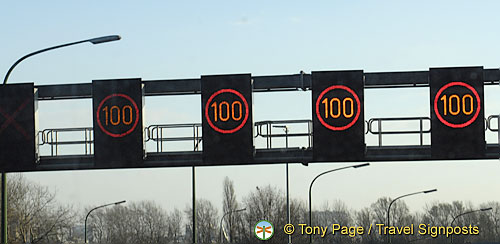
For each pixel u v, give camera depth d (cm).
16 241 8544
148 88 2841
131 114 2767
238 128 2697
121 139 2773
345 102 2650
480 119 2623
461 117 2628
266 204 9231
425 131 2723
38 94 2883
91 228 13812
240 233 10006
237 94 2697
